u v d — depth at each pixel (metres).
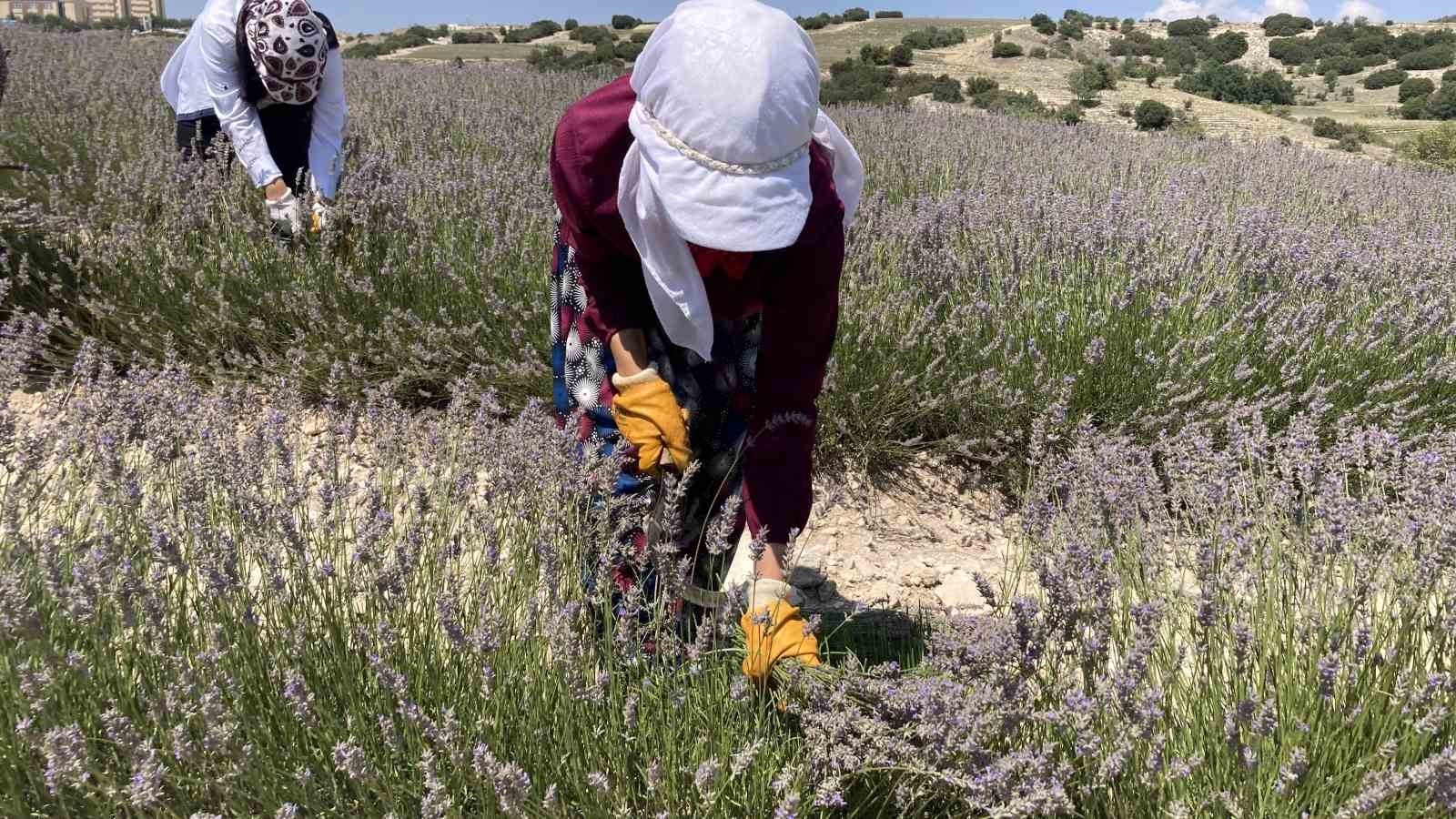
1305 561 2.29
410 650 2.02
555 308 2.31
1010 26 113.56
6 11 168.88
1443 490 2.27
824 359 2.13
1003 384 3.88
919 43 95.44
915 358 4.07
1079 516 2.42
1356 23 147.62
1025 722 1.86
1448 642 2.04
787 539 2.20
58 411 2.76
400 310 4.07
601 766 1.88
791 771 1.81
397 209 4.64
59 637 1.90
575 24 109.00
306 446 2.85
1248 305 4.25
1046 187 6.02
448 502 2.36
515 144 7.14
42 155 6.78
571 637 1.92
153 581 1.94
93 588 1.78
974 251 4.74
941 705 1.74
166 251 4.35
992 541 3.59
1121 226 4.92
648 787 1.84
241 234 4.54
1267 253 4.58
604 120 1.82
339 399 3.81
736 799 1.89
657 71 1.67
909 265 4.48
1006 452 3.92
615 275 2.06
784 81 1.63
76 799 1.72
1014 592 2.37
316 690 1.93
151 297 4.20
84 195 5.82
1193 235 4.84
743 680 1.90
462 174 5.53
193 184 4.67
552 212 4.84
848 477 3.86
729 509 2.01
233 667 1.90
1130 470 2.58
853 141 9.31
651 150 1.68
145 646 1.91
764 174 1.66
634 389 2.02
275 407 2.71
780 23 1.67
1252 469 2.73
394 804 1.69
